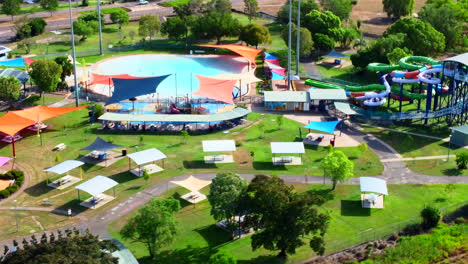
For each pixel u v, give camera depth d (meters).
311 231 104.69
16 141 160.12
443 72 170.62
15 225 117.88
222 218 111.31
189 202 127.38
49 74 189.88
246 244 111.69
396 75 180.25
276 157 150.12
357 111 175.00
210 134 166.50
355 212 123.69
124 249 100.81
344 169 128.12
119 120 165.88
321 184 136.25
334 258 107.69
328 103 189.50
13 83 183.62
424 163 147.62
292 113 184.62
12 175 137.62
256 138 163.38
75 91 186.38
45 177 139.12
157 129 169.12
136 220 102.81
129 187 134.00
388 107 186.75
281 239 101.06
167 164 145.88
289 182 137.00
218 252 108.25
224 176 112.12
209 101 195.00
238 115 171.25
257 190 101.69
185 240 112.75
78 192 128.88
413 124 173.25
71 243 85.12
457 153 152.38
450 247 110.56
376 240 113.44
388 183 137.00
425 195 131.12
